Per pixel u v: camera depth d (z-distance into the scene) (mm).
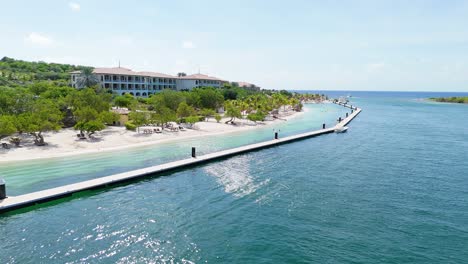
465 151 46125
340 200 25812
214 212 23422
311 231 20328
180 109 70938
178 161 36625
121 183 29594
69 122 57562
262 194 27266
